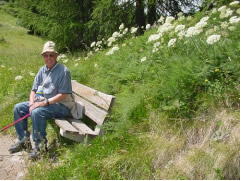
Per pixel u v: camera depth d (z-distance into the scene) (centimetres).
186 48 473
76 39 1677
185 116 373
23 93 684
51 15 1669
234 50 391
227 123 331
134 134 380
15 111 458
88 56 909
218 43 411
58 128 487
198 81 390
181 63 429
